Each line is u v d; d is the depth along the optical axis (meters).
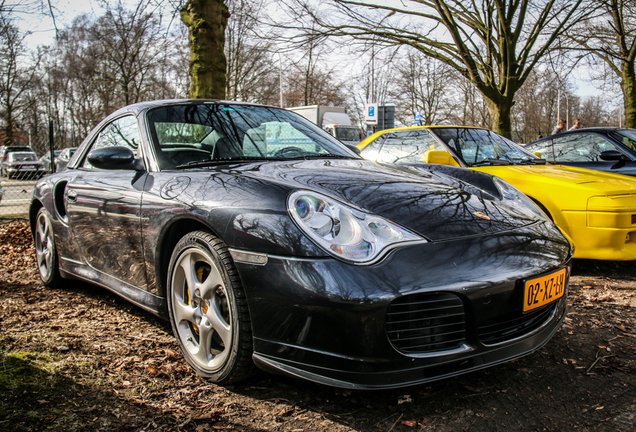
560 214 3.76
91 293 3.38
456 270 1.68
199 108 2.81
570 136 6.18
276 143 2.79
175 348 2.36
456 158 4.52
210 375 1.97
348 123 22.67
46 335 2.51
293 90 25.67
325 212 1.76
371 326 1.56
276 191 1.85
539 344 1.92
